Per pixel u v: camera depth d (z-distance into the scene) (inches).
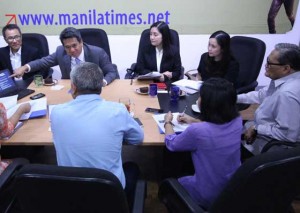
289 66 67.0
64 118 48.3
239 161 55.4
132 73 110.7
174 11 140.3
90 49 96.5
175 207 53.1
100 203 40.7
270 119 72.1
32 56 109.0
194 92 86.0
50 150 101.6
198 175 55.2
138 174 62.2
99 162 48.1
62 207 42.4
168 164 73.9
